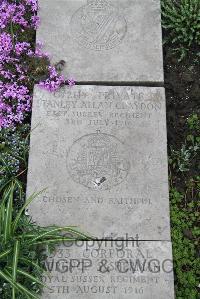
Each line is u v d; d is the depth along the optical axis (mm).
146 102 1655
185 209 1600
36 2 1825
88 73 1705
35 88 1677
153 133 1612
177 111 1764
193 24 1831
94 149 1589
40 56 1729
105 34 1776
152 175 1555
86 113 1638
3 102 1692
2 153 1617
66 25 1791
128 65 1719
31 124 1619
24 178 1623
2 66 1742
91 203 1518
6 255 1376
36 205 1513
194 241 1556
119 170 1562
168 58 1841
